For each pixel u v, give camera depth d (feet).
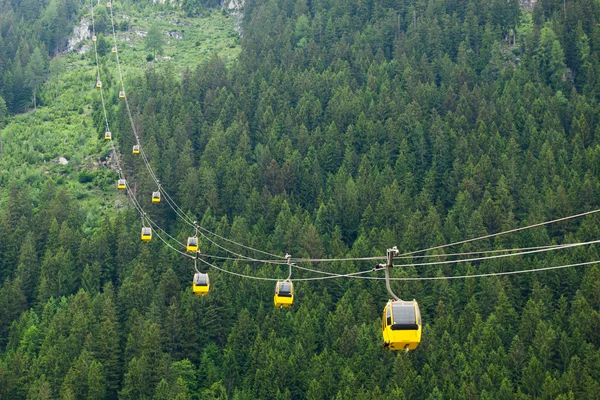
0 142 639.76
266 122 574.56
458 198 476.13
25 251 452.35
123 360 387.34
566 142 525.75
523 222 455.63
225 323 407.03
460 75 627.05
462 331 378.32
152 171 527.40
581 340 363.56
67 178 595.06
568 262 417.08
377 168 519.19
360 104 578.25
